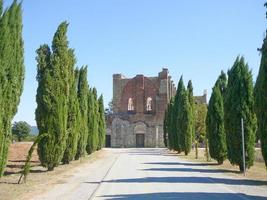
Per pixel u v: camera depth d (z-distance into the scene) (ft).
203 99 371.76
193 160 152.05
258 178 85.05
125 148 317.42
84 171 103.19
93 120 188.55
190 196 58.03
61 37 99.30
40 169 101.30
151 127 334.24
